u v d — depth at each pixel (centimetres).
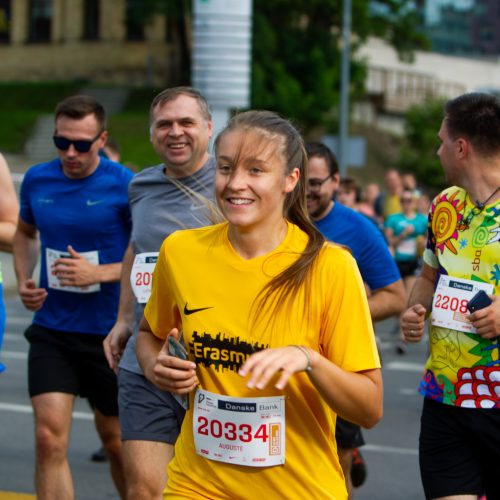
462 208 802
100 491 1244
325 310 624
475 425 784
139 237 931
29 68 8825
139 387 881
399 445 1520
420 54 10512
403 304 1049
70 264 1019
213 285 638
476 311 770
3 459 1385
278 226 634
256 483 636
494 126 780
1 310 905
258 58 7069
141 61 8456
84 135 1033
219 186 624
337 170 1043
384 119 8969
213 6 2903
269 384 625
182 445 665
